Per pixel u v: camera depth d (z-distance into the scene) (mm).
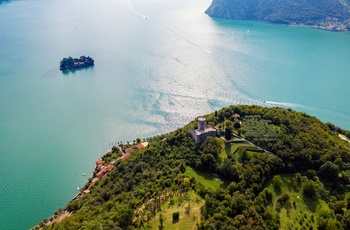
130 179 197625
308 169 182500
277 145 195750
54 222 172000
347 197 157750
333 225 138125
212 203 150500
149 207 157500
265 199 157875
